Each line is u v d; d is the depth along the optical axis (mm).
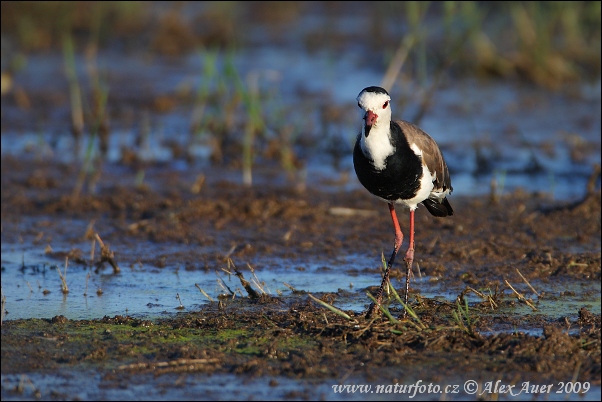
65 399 7941
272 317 9953
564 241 13523
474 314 10305
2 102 21297
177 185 16234
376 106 9812
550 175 17016
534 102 21859
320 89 22938
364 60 25969
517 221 14367
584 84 23422
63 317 9961
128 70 24688
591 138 19156
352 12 33031
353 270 12273
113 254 12492
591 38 24906
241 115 20641
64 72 24000
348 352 8945
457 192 16078
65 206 14914
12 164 17250
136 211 14719
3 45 26234
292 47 27797
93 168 16875
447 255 12711
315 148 18672
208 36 27641
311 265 12484
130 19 28688
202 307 10609
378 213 14828
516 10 24344
